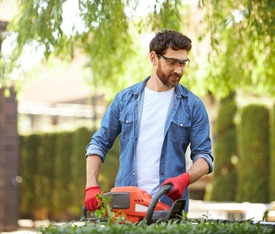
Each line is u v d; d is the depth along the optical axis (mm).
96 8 5570
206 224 3416
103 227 3369
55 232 3402
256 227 3477
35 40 5945
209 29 7691
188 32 8281
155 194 3967
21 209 14672
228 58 7988
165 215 3723
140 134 4094
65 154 14477
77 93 17672
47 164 14617
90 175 4059
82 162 14258
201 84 8430
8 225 13164
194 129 4105
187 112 4102
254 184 13234
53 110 16625
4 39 6375
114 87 8711
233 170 14234
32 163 14664
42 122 17203
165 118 4086
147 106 4113
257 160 13219
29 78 8633
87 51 7523
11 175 13227
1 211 13094
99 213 3652
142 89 4160
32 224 14641
